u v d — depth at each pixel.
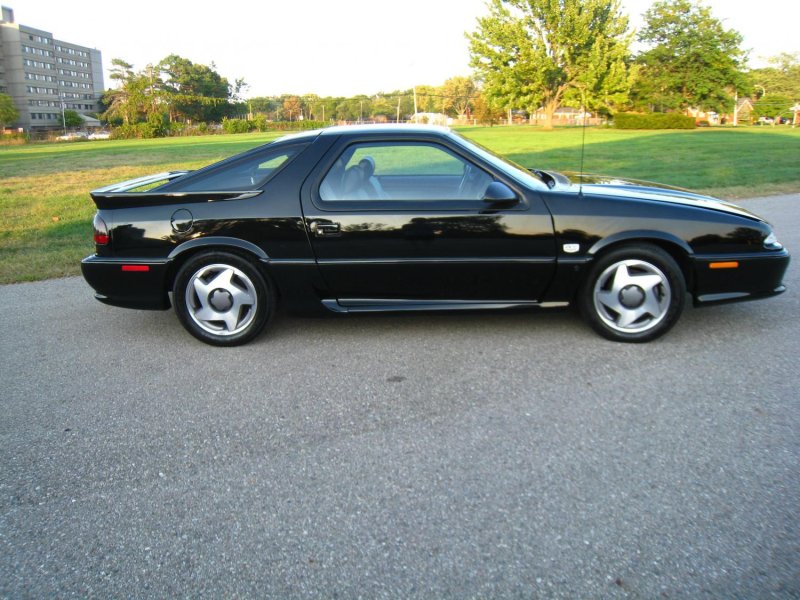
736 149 22.64
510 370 3.79
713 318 4.63
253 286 4.27
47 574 2.24
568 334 4.37
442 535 2.35
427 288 4.21
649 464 2.75
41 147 53.25
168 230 4.22
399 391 3.57
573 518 2.41
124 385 3.80
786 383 3.50
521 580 2.11
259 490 2.68
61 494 2.71
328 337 4.50
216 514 2.54
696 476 2.64
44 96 147.25
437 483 2.67
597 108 50.72
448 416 3.25
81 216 10.54
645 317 4.11
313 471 2.80
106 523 2.51
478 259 4.09
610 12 48.03
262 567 2.23
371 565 2.21
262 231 4.16
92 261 4.34
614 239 4.00
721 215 4.08
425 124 4.62
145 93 103.94
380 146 4.29
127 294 4.37
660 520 2.38
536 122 71.12
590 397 3.40
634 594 2.03
